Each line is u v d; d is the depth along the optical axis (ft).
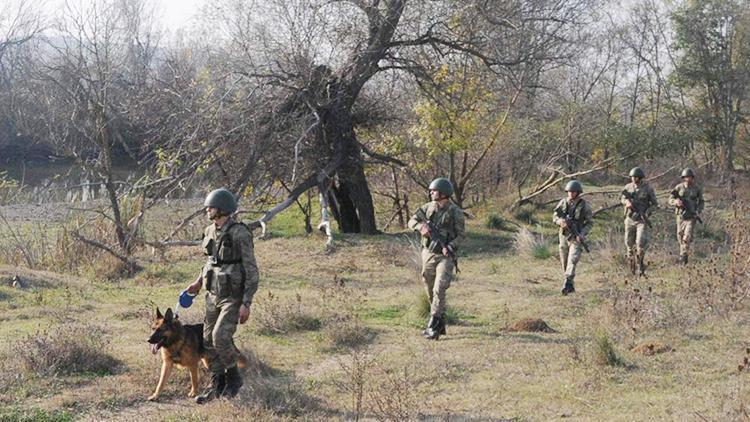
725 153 114.01
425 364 25.48
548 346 27.96
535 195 75.36
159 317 20.89
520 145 82.79
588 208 40.45
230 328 20.94
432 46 64.39
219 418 19.31
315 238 58.95
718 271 42.78
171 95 57.82
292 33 58.18
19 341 26.16
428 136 67.05
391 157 67.67
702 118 115.85
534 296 39.65
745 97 114.93
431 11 60.54
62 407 20.51
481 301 38.63
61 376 23.17
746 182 89.51
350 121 63.67
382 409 19.92
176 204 62.90
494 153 81.56
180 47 79.77
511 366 25.25
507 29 62.80
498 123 77.92
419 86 65.10
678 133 93.81
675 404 20.71
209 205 21.11
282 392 21.21
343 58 61.21
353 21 60.59
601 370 24.34
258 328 30.37
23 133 97.40
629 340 28.50
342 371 24.71
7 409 19.97
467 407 21.07
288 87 58.13
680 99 125.80
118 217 52.60
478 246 60.13
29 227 61.87
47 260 50.90
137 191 59.11
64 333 25.64
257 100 57.11
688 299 35.68
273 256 52.42
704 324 30.86
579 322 32.53
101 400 21.04
